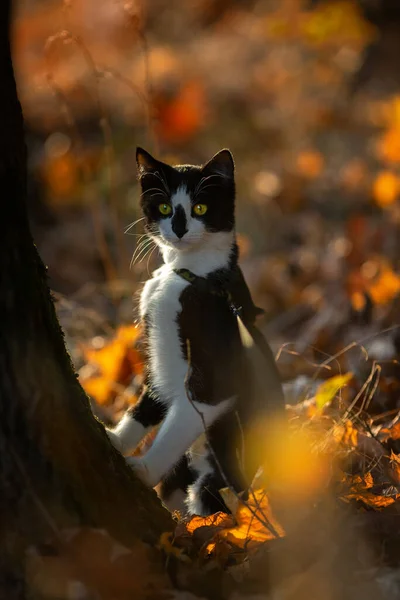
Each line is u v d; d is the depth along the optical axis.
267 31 14.59
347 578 3.05
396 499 3.40
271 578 3.10
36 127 11.38
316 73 13.26
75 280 8.17
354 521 3.27
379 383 4.98
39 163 10.50
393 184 7.35
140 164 4.45
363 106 12.27
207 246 4.30
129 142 10.58
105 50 13.25
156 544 3.25
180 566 3.13
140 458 3.88
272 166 10.42
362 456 3.91
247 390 4.18
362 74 13.64
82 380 5.43
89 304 7.16
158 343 4.11
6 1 2.94
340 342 5.96
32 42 13.40
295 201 9.25
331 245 8.05
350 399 4.95
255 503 3.34
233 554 3.25
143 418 4.26
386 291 6.01
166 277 4.20
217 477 4.22
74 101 11.58
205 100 12.09
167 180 4.37
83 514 3.08
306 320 6.97
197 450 4.28
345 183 9.52
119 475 3.38
